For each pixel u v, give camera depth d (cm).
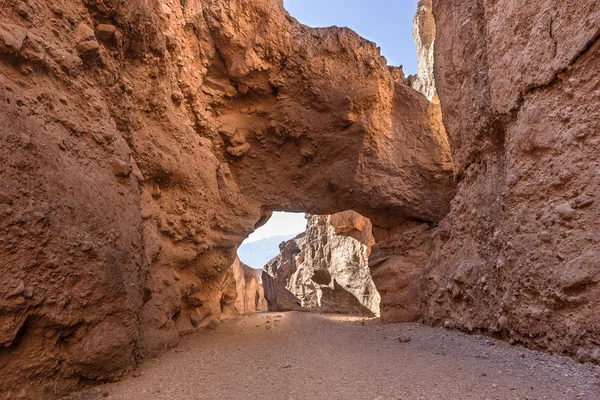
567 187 395
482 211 589
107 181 384
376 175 868
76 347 311
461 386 297
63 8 383
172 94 674
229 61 803
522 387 289
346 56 846
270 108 849
